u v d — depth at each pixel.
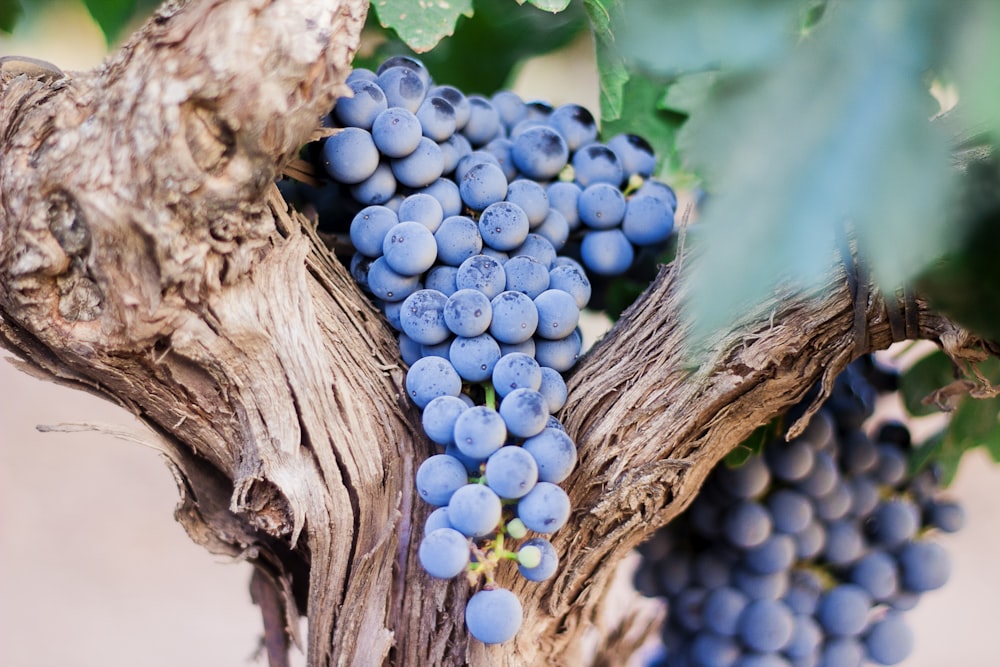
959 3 0.30
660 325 0.43
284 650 0.47
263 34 0.38
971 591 1.09
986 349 0.40
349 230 0.45
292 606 0.46
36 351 0.42
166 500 1.22
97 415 1.28
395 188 0.44
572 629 0.45
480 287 0.42
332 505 0.42
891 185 0.29
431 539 0.39
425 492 0.41
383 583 0.43
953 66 0.31
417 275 0.43
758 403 0.43
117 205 0.39
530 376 0.41
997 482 1.19
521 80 0.68
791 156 0.30
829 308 0.41
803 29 0.32
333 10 0.39
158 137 0.38
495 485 0.40
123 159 0.38
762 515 0.46
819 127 0.30
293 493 0.42
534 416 0.40
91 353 0.41
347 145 0.43
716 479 0.47
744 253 0.29
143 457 1.26
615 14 0.44
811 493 0.47
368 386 0.43
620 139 0.48
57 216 0.40
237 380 0.42
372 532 0.43
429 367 0.42
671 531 0.48
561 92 0.69
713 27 0.33
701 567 0.48
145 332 0.40
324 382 0.42
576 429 0.43
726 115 0.31
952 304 0.36
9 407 1.26
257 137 0.39
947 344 0.40
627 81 0.50
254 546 0.45
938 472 0.50
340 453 0.42
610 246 0.46
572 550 0.43
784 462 0.46
